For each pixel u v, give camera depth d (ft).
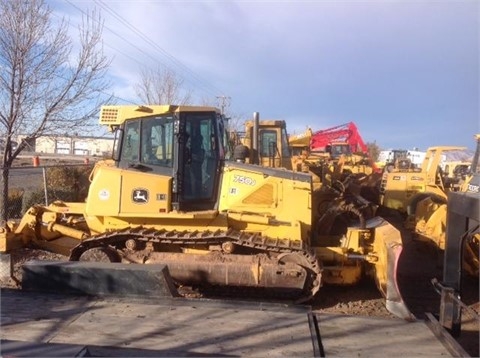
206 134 25.04
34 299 11.82
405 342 9.82
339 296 24.70
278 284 22.74
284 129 51.29
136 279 12.02
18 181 56.80
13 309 11.08
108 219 25.14
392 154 118.52
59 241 27.37
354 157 66.74
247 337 9.69
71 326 10.14
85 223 27.12
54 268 12.50
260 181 24.62
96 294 12.20
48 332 9.81
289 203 24.45
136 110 24.81
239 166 24.90
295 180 24.59
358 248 24.25
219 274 23.16
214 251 23.97
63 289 12.41
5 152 34.99
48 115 34.55
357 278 24.38
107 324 10.27
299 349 9.14
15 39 32.78
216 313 11.05
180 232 24.17
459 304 11.14
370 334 10.25
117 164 25.34
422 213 35.91
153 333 9.80
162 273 11.95
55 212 27.35
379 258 23.00
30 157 65.72
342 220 27.99
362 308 22.77
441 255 30.60
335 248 24.21
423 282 27.73
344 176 51.39
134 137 25.05
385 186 49.96
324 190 30.45
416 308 22.95
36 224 27.17
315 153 71.87
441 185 45.91
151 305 11.52
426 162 48.03
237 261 23.25
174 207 24.31
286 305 11.73
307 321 10.67
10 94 33.45
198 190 24.86
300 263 22.81
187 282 23.76
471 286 25.82
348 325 10.78
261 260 23.13
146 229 24.38
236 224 24.70
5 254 25.40
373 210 33.58
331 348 9.44
